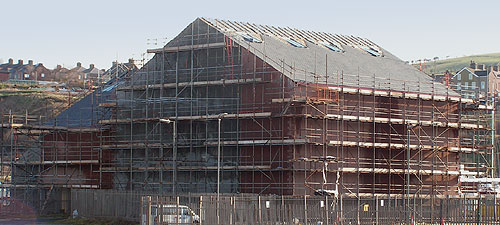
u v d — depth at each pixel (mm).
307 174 91000
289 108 91000
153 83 100062
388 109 97688
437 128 101188
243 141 92688
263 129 92062
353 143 93250
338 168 91562
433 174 99938
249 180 92750
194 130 96312
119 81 112000
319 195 85438
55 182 105812
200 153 95688
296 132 90625
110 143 102562
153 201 70312
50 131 106500
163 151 98250
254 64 93688
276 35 105875
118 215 87375
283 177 90875
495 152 136000
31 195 103688
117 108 102875
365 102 95938
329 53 105438
